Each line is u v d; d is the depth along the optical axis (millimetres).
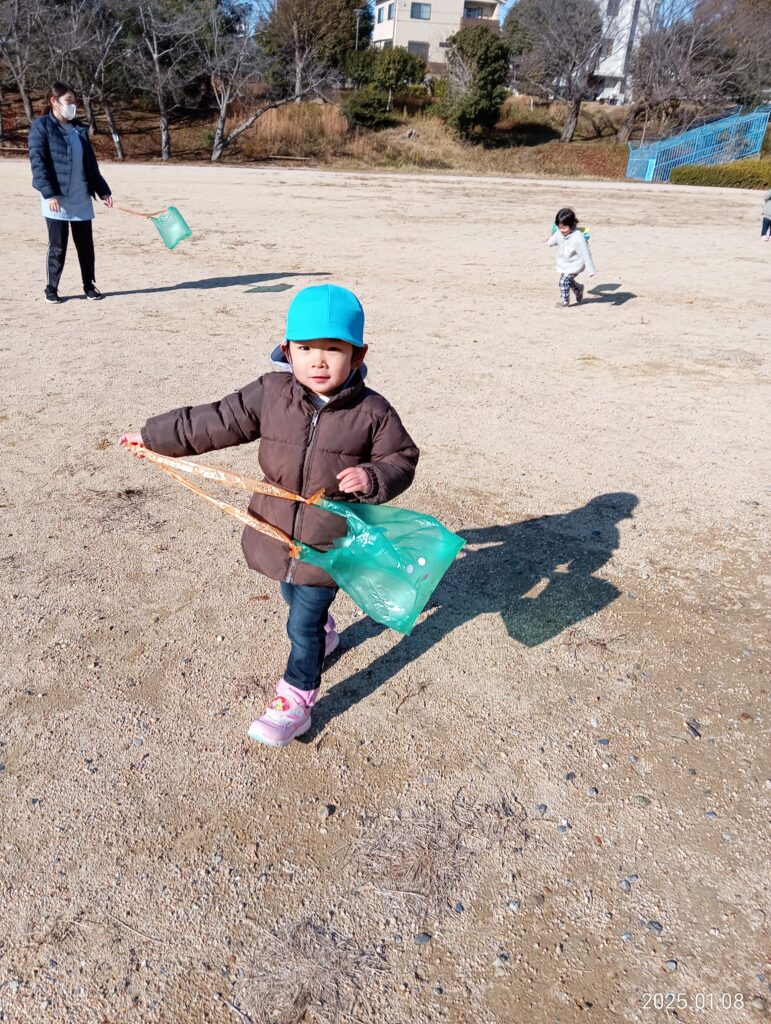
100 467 4426
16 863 2115
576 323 8227
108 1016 1780
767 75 38188
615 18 40781
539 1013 1809
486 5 50812
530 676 2900
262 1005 1810
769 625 3234
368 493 2236
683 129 38656
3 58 33562
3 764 2424
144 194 18297
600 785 2430
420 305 8711
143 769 2424
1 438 4742
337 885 2090
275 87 38094
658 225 17125
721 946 1966
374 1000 1825
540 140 39750
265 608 3223
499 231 14758
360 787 2389
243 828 2240
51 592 3270
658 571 3611
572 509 4180
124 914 1998
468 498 4266
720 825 2305
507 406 5676
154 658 2906
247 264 10641
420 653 3008
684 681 2896
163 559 3545
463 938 1969
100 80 32219
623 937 1981
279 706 2525
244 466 4508
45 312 7738
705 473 4672
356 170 32312
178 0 33656
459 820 2291
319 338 2123
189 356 6445
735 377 6559
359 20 43281
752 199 25375
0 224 13102
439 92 40500
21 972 1861
